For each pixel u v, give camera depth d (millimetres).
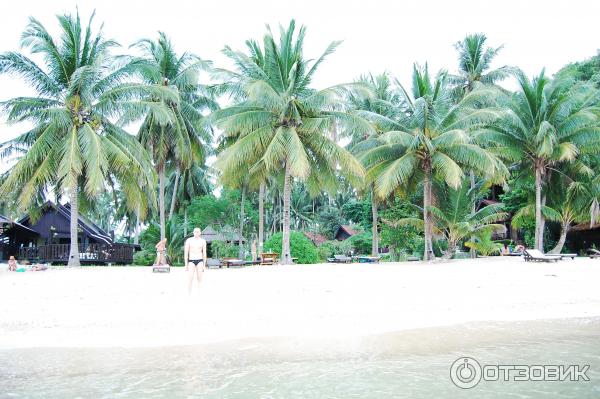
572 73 28578
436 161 24891
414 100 28094
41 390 5461
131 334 8141
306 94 24641
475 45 35312
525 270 18562
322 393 5348
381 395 5285
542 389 5535
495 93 25906
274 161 23547
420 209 28844
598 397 5277
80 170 21562
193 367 6375
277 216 58625
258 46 26375
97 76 22859
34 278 16406
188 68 29797
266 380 5832
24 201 21531
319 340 7816
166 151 29672
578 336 8078
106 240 32500
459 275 16906
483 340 7812
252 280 15344
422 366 6430
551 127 25500
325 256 37125
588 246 35406
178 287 13492
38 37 22125
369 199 42375
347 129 24859
